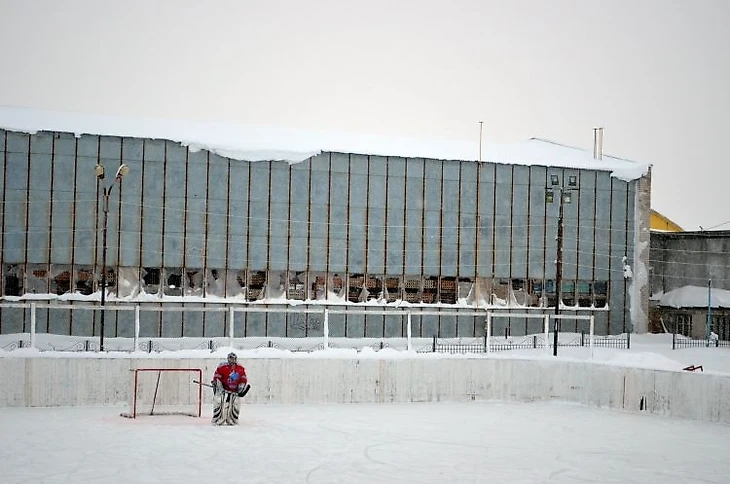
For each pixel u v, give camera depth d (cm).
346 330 6419
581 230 6938
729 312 7250
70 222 6059
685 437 2988
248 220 6322
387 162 6550
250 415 3278
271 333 6325
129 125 6494
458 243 6669
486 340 4297
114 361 3438
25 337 5719
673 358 5038
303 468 2384
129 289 6125
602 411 3609
